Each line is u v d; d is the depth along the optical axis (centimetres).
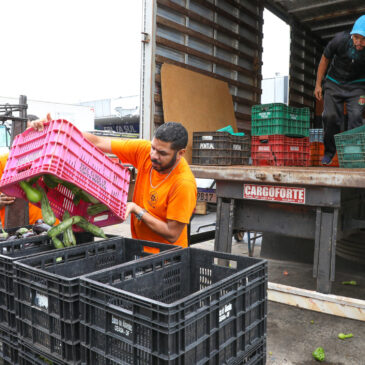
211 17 552
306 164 474
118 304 135
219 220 344
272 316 295
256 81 661
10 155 187
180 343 115
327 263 293
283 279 393
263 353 159
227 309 137
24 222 309
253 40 648
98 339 130
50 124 167
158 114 473
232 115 589
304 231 310
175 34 491
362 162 340
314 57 873
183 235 246
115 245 199
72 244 191
